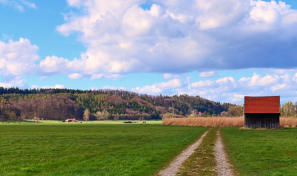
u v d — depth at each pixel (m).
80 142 39.44
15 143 38.00
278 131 63.06
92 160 22.80
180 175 17.47
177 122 97.94
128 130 71.06
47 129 77.25
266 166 20.50
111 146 34.09
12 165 21.67
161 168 19.66
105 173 17.78
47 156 26.33
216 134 54.22
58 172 18.25
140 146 33.56
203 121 91.06
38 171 19.44
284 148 30.72
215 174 17.88
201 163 21.67
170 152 27.58
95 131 66.94
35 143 38.00
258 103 78.12
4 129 76.69
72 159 23.89
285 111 178.88
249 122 76.56
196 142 38.31
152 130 70.44
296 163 21.67
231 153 27.19
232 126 85.88
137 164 20.91
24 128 83.44
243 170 19.16
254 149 29.91
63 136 50.25
